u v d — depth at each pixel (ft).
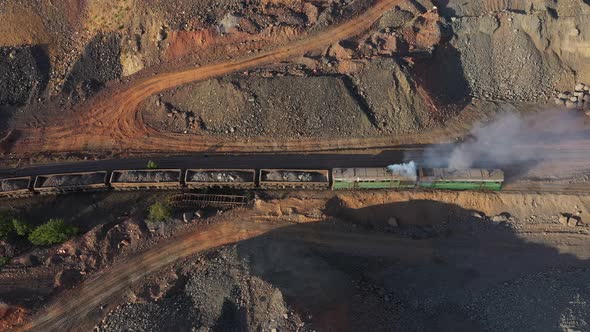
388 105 154.81
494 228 136.98
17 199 144.87
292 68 162.09
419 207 139.85
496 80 165.89
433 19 165.37
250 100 156.97
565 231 133.90
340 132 153.99
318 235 132.77
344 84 155.33
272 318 106.63
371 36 164.66
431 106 154.71
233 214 136.46
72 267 125.29
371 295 120.57
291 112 155.74
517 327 111.65
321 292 114.73
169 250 128.57
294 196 140.56
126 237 130.93
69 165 152.87
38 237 128.16
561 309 112.68
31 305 118.62
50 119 167.02
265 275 115.85
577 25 163.53
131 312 114.42
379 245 133.18
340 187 139.54
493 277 126.31
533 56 164.86
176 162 151.02
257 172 143.54
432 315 117.50
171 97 164.66
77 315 116.88
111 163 152.35
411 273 127.65
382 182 136.56
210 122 159.33
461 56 166.61
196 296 117.29
